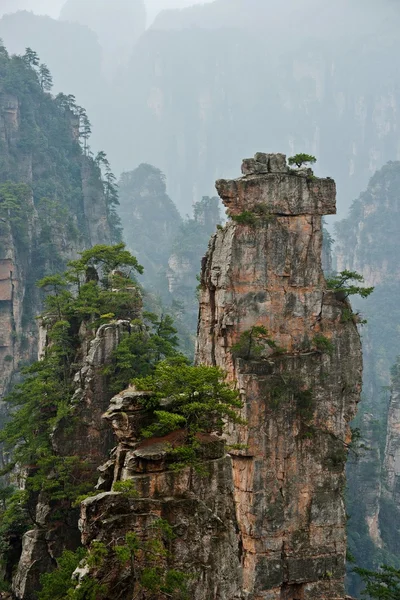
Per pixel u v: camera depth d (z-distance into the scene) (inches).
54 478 2561.5
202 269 2699.3
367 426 6082.7
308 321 2593.5
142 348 2815.0
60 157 7367.1
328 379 2564.0
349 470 5777.6
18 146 6939.0
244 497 2439.7
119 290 3186.5
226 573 1364.4
